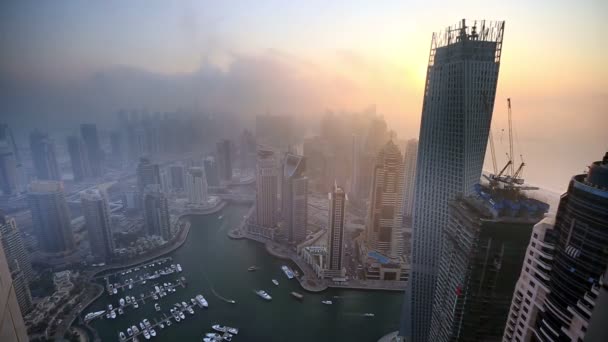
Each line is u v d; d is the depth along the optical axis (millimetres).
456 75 117812
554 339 55969
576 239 52844
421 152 134625
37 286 190625
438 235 130250
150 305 187750
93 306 185625
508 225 78125
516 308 67750
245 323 174500
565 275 54469
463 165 119062
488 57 115000
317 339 164250
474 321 88188
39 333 158750
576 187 53312
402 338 150875
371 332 169500
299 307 188125
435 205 130375
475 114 117938
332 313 183000
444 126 124125
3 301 27609
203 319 177125
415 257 139625
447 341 94562
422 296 138625
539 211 79188
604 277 35000
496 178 87438
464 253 86562
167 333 166125
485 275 83250
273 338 164250
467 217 85688
